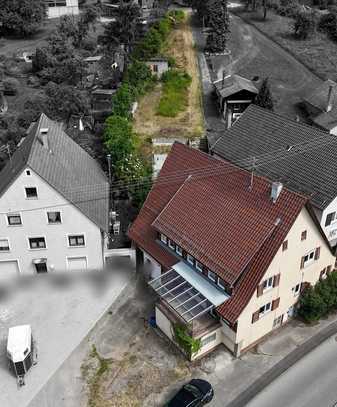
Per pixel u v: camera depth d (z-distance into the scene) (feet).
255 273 102.58
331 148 136.05
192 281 111.14
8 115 219.41
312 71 257.96
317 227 109.29
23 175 115.96
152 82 241.76
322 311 117.60
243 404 101.19
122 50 262.67
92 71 259.39
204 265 108.88
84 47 297.12
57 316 121.39
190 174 128.36
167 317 110.01
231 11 346.74
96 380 106.11
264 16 328.70
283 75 253.44
